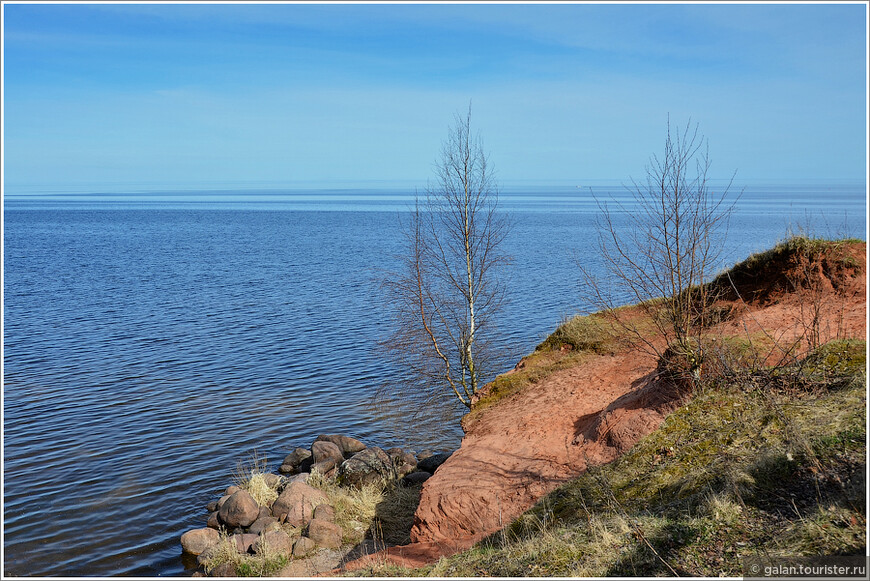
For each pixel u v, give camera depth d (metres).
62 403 23.80
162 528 14.78
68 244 102.00
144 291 53.09
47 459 18.70
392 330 35.34
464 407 20.08
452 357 18.91
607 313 16.59
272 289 53.78
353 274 63.56
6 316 41.62
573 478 9.73
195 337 35.19
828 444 7.06
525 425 12.56
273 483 16.09
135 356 30.94
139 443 19.94
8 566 13.29
